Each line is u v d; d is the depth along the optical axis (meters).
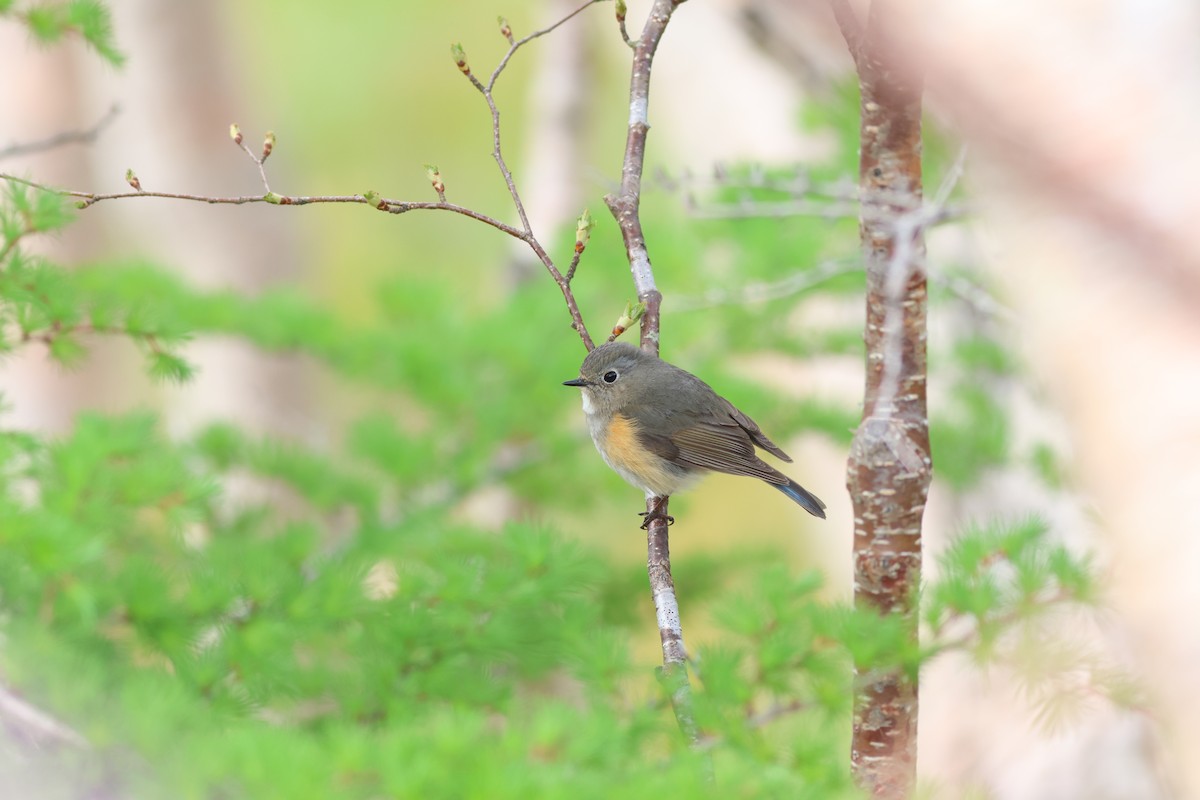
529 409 15.96
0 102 23.08
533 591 9.70
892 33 6.95
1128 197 5.71
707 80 21.58
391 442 14.96
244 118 24.50
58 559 8.29
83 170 23.80
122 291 15.37
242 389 24.19
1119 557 6.06
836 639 7.72
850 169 15.73
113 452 10.13
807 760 7.09
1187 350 5.51
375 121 29.72
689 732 7.12
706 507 28.77
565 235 16.97
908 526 7.94
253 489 17.11
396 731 6.21
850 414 16.83
